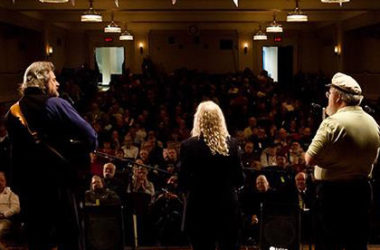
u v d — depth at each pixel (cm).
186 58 2522
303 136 1112
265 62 2739
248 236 617
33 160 294
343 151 310
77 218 307
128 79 2048
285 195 645
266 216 411
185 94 1745
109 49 3025
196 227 337
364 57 1942
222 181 336
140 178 729
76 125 291
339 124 309
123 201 617
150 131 1163
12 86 1546
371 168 319
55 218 301
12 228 648
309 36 2503
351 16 1862
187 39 2516
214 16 2053
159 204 674
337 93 319
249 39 2498
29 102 293
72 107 299
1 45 1662
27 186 298
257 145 1105
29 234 304
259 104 1527
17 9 1473
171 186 680
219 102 1586
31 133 291
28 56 1952
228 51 2516
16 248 523
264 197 644
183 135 1143
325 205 321
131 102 1595
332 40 2198
